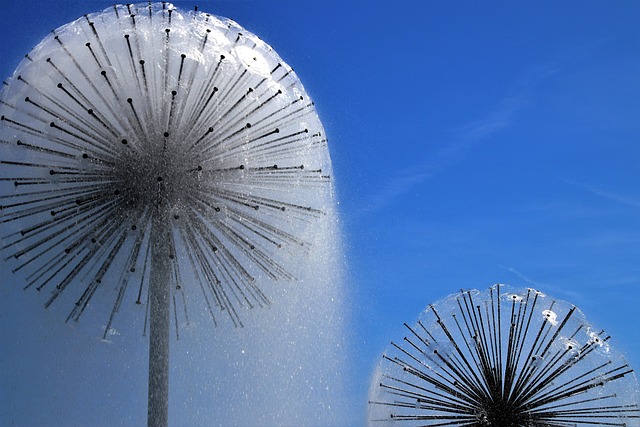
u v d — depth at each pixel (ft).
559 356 24.62
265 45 24.61
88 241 21.52
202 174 21.45
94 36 21.99
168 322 21.63
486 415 24.27
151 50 21.53
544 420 24.12
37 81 21.89
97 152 20.98
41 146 21.34
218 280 23.15
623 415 24.40
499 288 25.96
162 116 20.94
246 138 22.11
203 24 23.22
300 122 24.06
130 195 21.12
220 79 21.80
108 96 20.97
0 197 21.57
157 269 21.63
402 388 26.00
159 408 21.11
